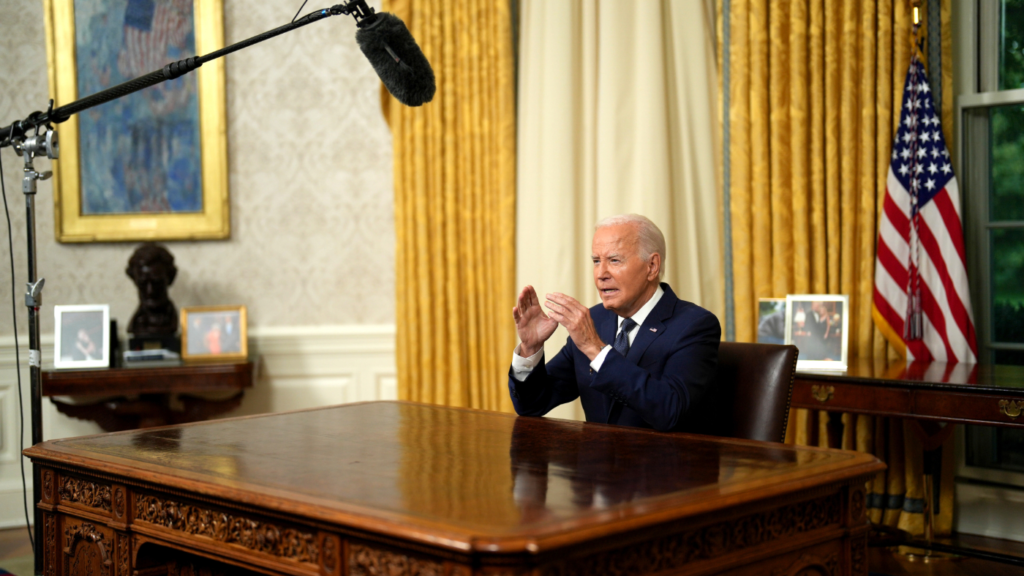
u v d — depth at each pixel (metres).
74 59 4.48
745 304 3.89
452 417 2.49
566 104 4.18
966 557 3.38
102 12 4.52
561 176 4.18
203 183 4.58
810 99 3.83
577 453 1.88
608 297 2.42
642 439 2.05
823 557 1.66
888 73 3.69
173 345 4.25
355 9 2.15
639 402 2.14
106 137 4.52
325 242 4.69
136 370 3.97
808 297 3.54
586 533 1.25
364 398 4.68
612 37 4.11
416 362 4.46
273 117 4.67
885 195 3.65
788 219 3.83
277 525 1.55
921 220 3.62
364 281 4.70
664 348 2.33
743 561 1.49
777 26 3.82
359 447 2.00
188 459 1.90
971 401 2.81
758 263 3.86
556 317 2.21
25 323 4.44
